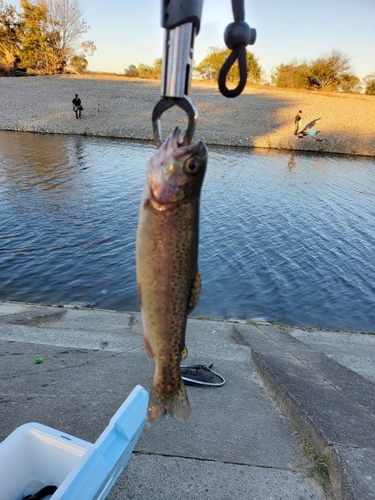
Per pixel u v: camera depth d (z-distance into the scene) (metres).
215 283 10.13
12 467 2.31
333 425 3.23
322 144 31.47
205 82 54.12
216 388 4.23
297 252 12.23
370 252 12.56
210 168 22.89
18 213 13.79
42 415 3.59
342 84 60.75
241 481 2.90
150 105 39.50
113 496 2.74
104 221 13.50
